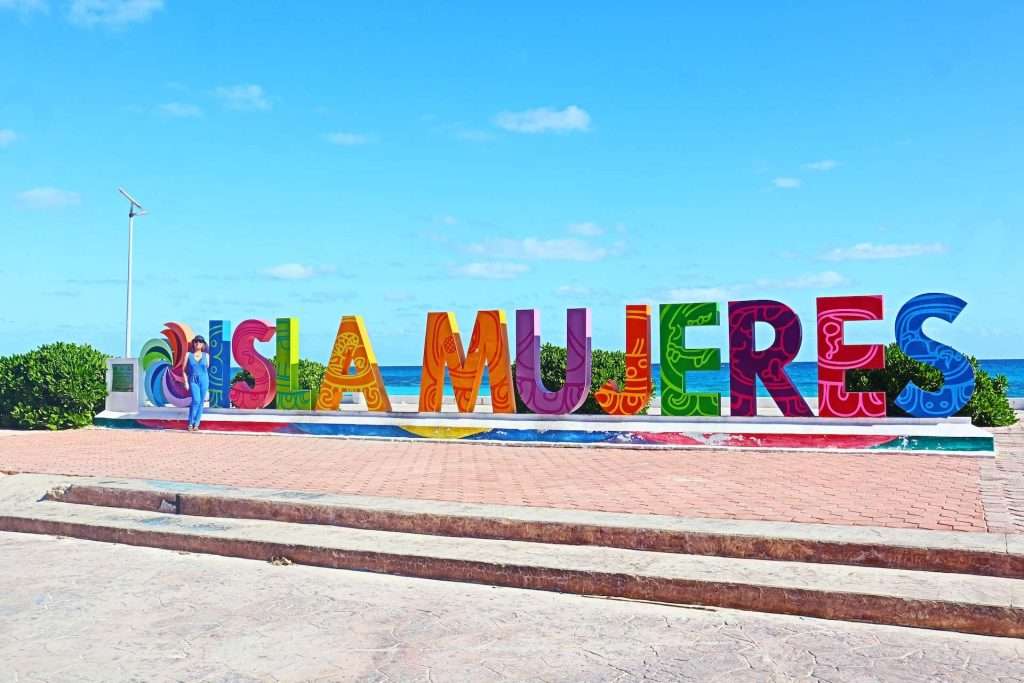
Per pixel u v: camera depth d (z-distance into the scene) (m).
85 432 19.67
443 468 12.62
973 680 5.02
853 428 14.46
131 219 26.64
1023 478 11.05
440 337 17.33
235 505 9.67
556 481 11.10
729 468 12.40
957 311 13.95
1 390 21.09
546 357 21.11
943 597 6.01
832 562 7.08
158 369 20.25
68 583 7.54
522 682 5.10
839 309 14.60
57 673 5.33
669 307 15.60
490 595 7.01
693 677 5.13
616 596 6.85
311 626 6.24
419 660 5.51
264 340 18.92
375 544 8.08
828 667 5.26
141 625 6.30
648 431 15.45
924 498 9.38
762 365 15.05
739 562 7.18
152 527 9.13
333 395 18.27
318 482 11.12
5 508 10.50
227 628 6.22
